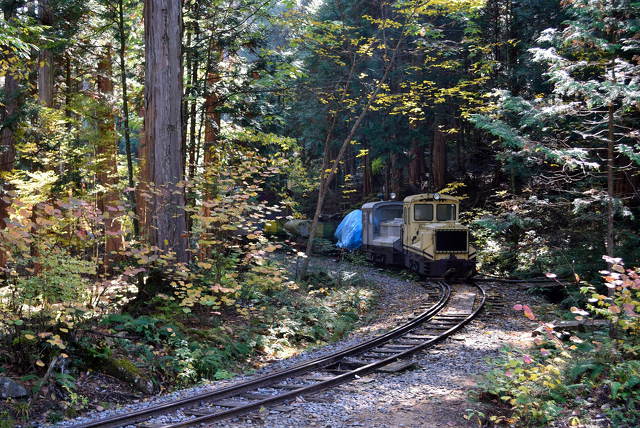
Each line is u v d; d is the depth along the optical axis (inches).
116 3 646.5
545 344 373.7
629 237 569.3
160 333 399.2
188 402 280.2
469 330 478.0
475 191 1140.5
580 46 432.8
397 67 1091.9
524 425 239.9
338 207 1547.7
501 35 982.4
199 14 641.0
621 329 293.4
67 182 557.3
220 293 492.7
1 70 497.0
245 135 691.4
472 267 765.3
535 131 623.5
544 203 516.1
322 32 795.4
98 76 771.4
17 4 560.1
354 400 286.8
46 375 299.9
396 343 433.7
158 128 478.6
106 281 379.2
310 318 532.1
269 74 688.4
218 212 493.0
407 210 844.0
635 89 393.1
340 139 1353.3
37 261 330.6
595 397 248.8
